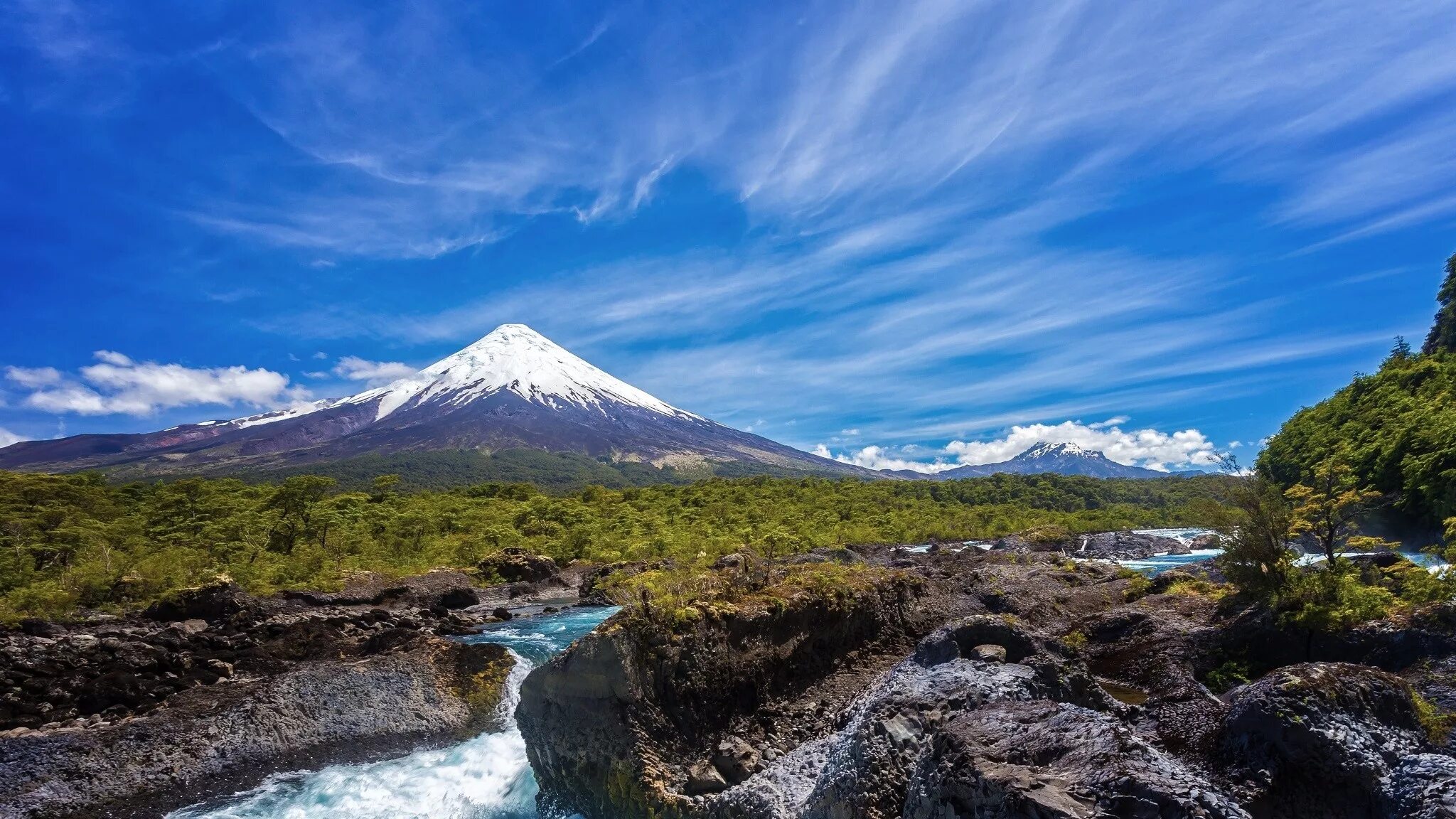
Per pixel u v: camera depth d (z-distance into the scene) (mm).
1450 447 47312
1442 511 46188
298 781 17750
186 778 17719
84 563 47062
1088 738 8578
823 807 10656
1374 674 11812
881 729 11023
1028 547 70750
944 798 8477
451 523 78938
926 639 17453
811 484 135250
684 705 14461
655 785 13008
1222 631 20422
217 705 20469
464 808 15852
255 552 57062
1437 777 8703
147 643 26500
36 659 23453
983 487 133875
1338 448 62250
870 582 21250
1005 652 16109
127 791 17000
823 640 18391
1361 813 9500
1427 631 16750
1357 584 20031
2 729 19719
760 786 11984
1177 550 68750
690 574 18391
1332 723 10414
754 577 20312
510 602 50094
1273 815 9867
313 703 20797
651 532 77688
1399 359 82375
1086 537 74500
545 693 14742
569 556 69625
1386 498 49625
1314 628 18625
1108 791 7375
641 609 14641
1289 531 21297
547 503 89125
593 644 14086
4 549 49219
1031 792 7352
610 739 13633
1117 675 20594
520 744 18547
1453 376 67438
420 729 20875
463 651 24500
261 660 26453
